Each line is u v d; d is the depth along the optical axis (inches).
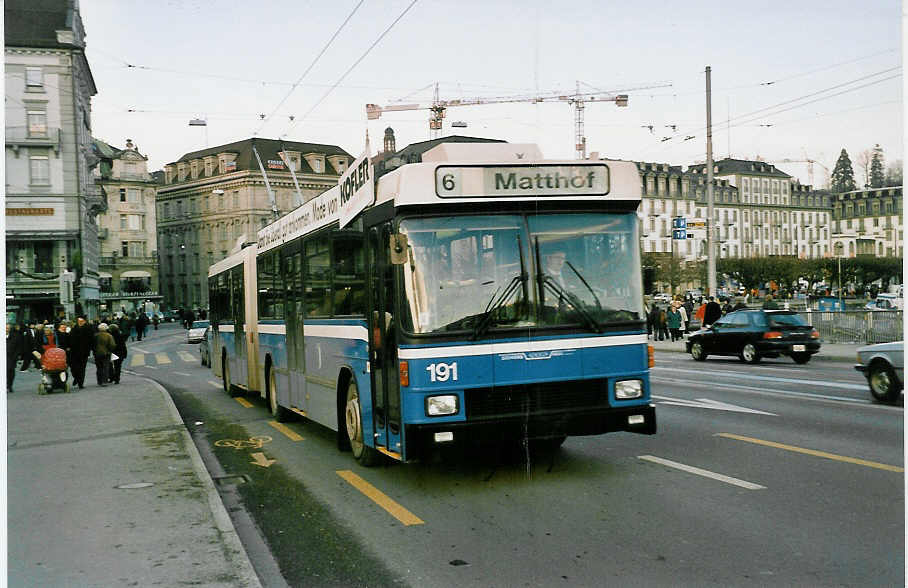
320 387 411.2
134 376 1035.3
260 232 569.3
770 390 607.8
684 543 227.6
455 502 286.0
